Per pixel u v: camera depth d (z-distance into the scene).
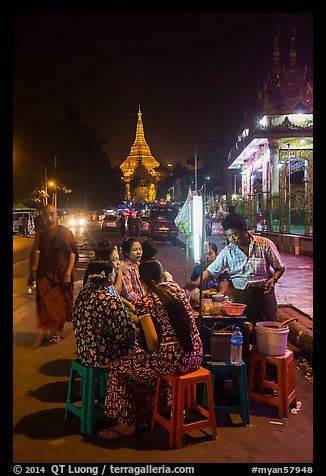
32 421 4.19
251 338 4.96
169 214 25.11
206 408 4.41
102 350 3.97
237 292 5.08
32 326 7.46
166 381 4.13
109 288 4.51
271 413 4.41
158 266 3.99
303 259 16.48
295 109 26.77
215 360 4.29
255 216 26.33
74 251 6.70
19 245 23.59
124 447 3.73
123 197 92.50
